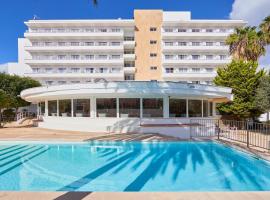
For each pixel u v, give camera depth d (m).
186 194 5.07
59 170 9.23
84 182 7.82
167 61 48.84
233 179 8.09
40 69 48.66
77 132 18.56
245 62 25.86
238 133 16.30
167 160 10.77
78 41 49.56
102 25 50.59
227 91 19.92
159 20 51.59
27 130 20.14
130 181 7.90
